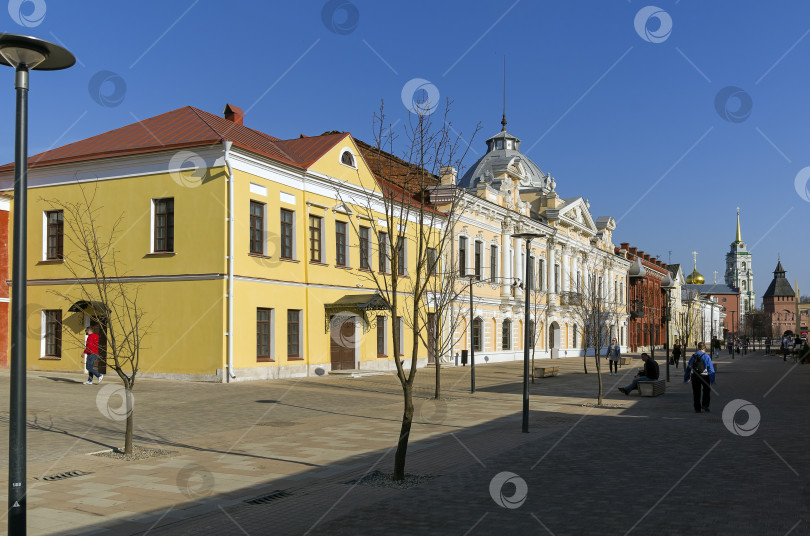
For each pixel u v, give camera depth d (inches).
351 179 1295.5
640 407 815.7
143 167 1071.6
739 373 1624.0
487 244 1850.4
